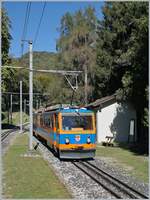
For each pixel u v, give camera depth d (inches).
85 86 1920.5
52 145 1116.5
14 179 689.6
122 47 1608.0
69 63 2026.3
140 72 1214.9
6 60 2459.4
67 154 966.4
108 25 1750.7
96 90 1822.1
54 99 2174.0
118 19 1604.3
